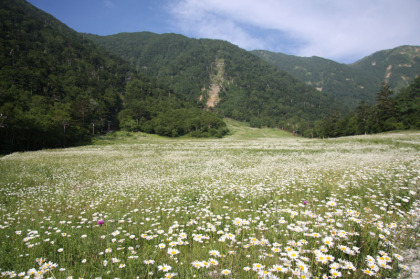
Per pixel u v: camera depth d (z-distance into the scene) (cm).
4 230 545
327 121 10169
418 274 284
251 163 2041
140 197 927
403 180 803
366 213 505
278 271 287
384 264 282
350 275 295
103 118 10012
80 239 473
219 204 719
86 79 15225
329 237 338
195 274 298
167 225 536
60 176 1608
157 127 10338
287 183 957
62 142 5534
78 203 861
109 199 909
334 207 556
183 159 2584
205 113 14088
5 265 366
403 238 374
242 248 375
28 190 1166
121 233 490
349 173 1080
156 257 375
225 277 290
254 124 17388
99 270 333
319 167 1409
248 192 848
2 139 4278
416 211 496
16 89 8844
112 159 2661
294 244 341
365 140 3575
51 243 444
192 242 433
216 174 1446
